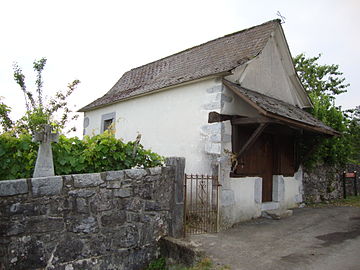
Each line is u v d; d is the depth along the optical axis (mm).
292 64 7945
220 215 5531
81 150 4234
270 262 3789
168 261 4191
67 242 3510
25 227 3227
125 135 8539
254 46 6723
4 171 3650
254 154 6793
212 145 5816
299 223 6098
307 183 8875
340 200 9977
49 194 3408
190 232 5023
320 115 9281
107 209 3863
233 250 4238
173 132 6852
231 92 6020
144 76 9797
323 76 18281
